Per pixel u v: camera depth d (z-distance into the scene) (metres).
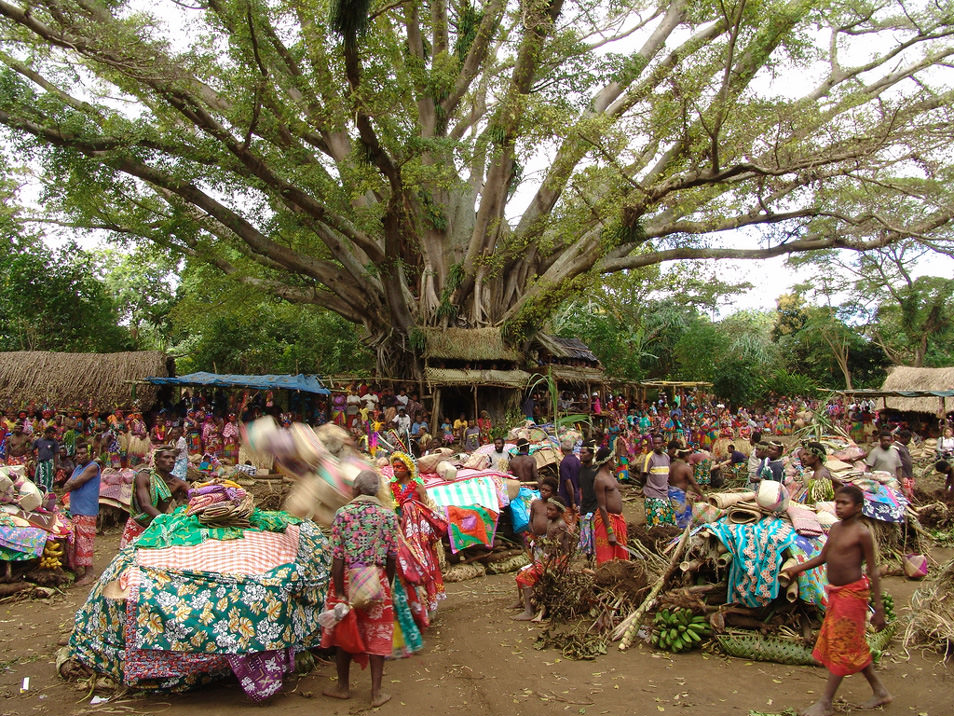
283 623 4.80
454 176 19.44
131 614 4.68
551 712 4.54
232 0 14.91
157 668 4.68
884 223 16.12
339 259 21.34
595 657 5.50
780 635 5.43
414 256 23.45
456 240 22.89
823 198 16.44
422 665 5.41
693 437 21.95
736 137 13.79
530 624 6.36
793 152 13.59
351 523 4.66
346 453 5.87
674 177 15.14
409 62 17.91
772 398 38.97
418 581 5.69
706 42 18.44
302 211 19.34
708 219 18.75
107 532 11.10
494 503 8.35
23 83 15.91
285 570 4.92
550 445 12.59
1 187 19.53
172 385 22.27
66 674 5.14
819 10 19.30
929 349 40.53
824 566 5.44
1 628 6.31
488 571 8.38
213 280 23.56
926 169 13.42
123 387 21.12
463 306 22.17
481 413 21.45
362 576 4.58
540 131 16.00
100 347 29.12
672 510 9.48
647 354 37.66
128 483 11.48
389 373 21.94
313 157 19.28
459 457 10.05
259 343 30.83
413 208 20.88
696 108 13.51
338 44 15.24
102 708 4.62
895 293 35.12
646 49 22.23
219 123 17.31
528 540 6.80
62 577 7.68
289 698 4.83
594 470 7.50
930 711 4.46
